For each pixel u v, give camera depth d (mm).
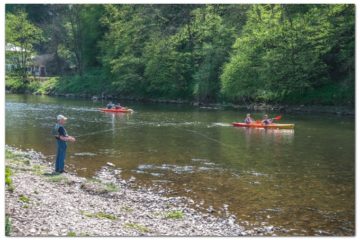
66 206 13492
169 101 68562
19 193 14062
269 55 54688
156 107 57438
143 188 17219
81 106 56500
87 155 23562
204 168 20812
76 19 92062
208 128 35500
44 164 20938
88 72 89812
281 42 54781
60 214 12523
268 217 13992
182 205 15062
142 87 74375
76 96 80438
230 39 63781
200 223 13227
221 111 51375
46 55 113125
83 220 12258
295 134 32406
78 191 15898
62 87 85562
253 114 47781
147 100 71938
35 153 23750
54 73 106562
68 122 38781
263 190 17125
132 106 59062
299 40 53594
